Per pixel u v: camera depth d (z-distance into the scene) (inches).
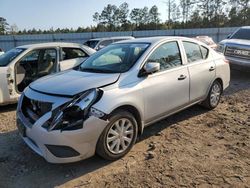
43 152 138.4
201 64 213.0
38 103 145.2
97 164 152.1
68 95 139.2
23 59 260.8
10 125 215.9
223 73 237.8
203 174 138.9
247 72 430.6
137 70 165.6
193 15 2444.6
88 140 138.2
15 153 167.9
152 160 154.4
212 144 172.1
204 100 227.3
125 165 150.4
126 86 156.3
